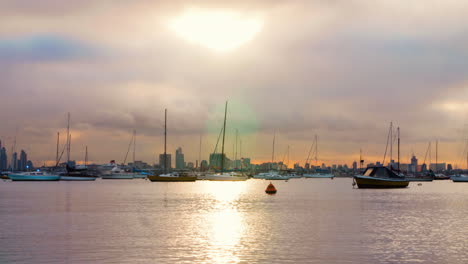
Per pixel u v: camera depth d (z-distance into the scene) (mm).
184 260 28156
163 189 130250
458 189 138000
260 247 32312
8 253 30172
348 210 61062
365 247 32469
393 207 66062
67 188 134250
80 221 47406
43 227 42594
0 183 177250
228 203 73938
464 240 35469
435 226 43875
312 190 130500
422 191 120438
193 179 187875
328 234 38375
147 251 30797
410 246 32906
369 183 121938
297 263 27500
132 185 161750
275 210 60906
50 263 27391
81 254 29828
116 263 27375
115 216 52531
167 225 44156
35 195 96125
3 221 47375
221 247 32281
